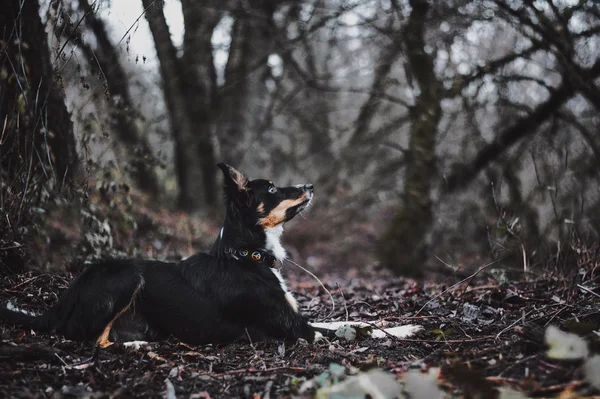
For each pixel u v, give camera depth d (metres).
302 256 12.26
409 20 9.19
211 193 14.95
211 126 13.65
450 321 4.53
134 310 4.27
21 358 3.52
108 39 8.00
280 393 3.25
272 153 14.50
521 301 5.04
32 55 5.42
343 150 12.35
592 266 5.34
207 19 10.91
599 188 7.71
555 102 8.89
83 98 6.44
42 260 5.61
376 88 11.16
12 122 5.12
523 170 9.80
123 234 7.64
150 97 11.62
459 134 10.33
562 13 7.50
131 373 3.50
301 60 13.83
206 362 3.82
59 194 5.57
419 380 2.95
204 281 4.32
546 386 2.95
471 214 9.84
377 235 12.74
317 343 4.33
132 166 7.07
